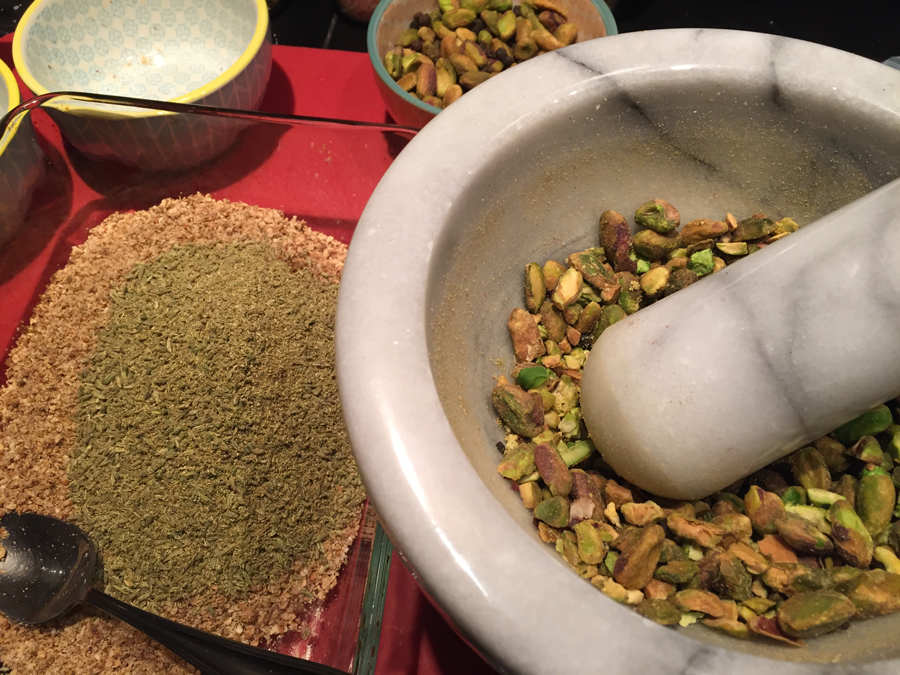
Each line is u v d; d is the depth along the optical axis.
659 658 0.12
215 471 0.25
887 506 0.17
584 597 0.13
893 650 0.13
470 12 0.34
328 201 0.32
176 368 0.26
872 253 0.15
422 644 0.23
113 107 0.28
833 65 0.19
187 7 0.36
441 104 0.32
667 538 0.18
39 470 0.25
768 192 0.21
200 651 0.21
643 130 0.20
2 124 0.27
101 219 0.31
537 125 0.18
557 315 0.21
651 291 0.21
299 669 0.21
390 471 0.14
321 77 0.38
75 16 0.34
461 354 0.18
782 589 0.16
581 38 0.34
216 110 0.29
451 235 0.17
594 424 0.18
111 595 0.23
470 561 0.13
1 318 0.29
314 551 0.24
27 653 0.23
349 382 0.14
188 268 0.29
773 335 0.15
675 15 0.40
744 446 0.16
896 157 0.19
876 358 0.15
